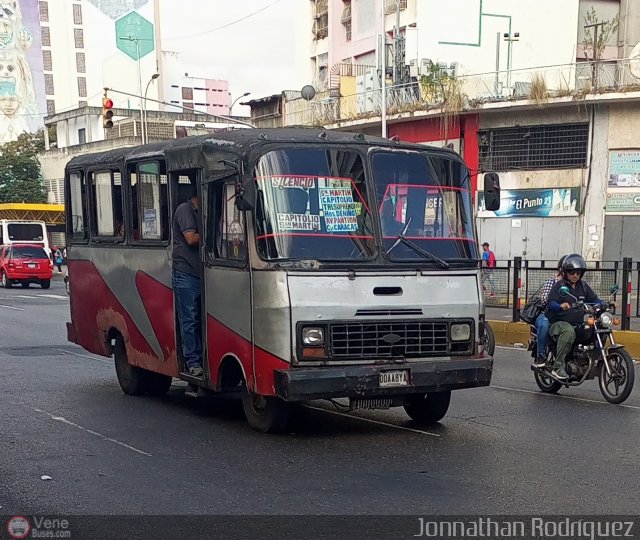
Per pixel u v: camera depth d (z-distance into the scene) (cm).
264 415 761
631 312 1562
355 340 699
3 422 837
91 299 1051
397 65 3194
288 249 698
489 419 838
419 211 757
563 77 2622
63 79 9981
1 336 1653
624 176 2500
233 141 742
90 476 632
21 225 4447
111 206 985
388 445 723
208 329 786
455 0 3338
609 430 784
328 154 734
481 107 2656
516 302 1584
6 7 9706
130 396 991
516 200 2680
